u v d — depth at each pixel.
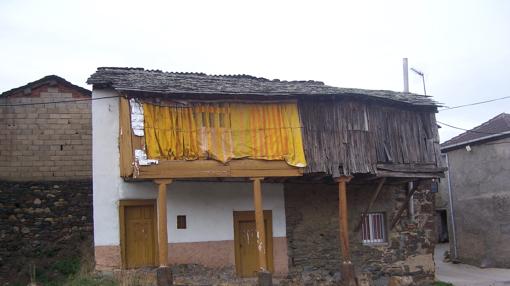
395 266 17.64
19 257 15.91
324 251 16.80
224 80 16.33
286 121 15.25
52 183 16.73
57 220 16.52
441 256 24.98
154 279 13.79
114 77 14.73
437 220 29.72
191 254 15.24
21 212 16.27
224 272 15.20
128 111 13.80
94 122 14.68
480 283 17.83
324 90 15.90
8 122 16.80
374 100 16.28
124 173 13.77
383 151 16.34
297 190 16.86
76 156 17.09
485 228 21.75
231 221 15.87
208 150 14.31
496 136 21.20
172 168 13.91
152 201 14.90
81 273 14.46
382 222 18.09
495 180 21.44
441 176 17.09
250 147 14.74
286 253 16.36
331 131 15.75
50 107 17.14
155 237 14.88
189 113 14.39
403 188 18.31
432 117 17.42
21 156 16.72
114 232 14.45
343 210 15.45
